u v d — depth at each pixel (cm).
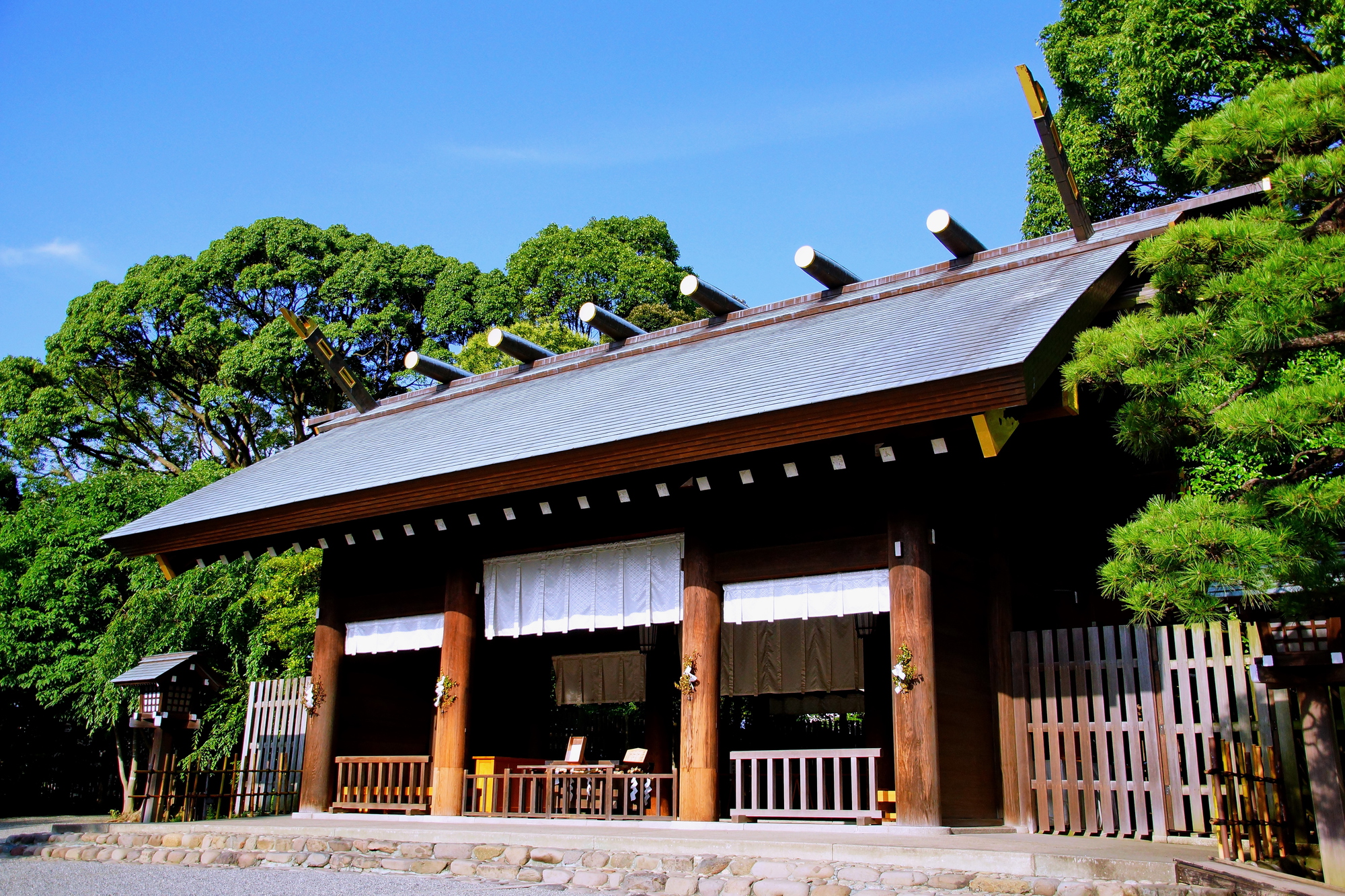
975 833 696
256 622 1481
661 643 1177
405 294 2778
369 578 1058
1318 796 486
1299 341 575
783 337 945
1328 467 570
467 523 969
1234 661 667
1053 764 733
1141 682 701
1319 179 589
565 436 820
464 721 934
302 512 938
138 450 2756
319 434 1352
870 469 764
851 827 707
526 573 944
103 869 769
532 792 889
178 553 1095
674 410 779
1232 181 698
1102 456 906
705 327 1129
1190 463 901
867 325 870
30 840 920
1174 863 521
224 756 1348
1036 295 748
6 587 1588
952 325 745
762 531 809
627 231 2978
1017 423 652
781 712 1319
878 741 999
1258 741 643
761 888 568
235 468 2667
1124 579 500
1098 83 1554
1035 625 845
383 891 609
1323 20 1159
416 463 924
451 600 966
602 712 1423
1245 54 1288
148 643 1434
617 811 998
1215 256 591
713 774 782
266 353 2502
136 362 2714
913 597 712
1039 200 1639
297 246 2755
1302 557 486
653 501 875
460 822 859
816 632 1023
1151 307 695
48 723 1709
